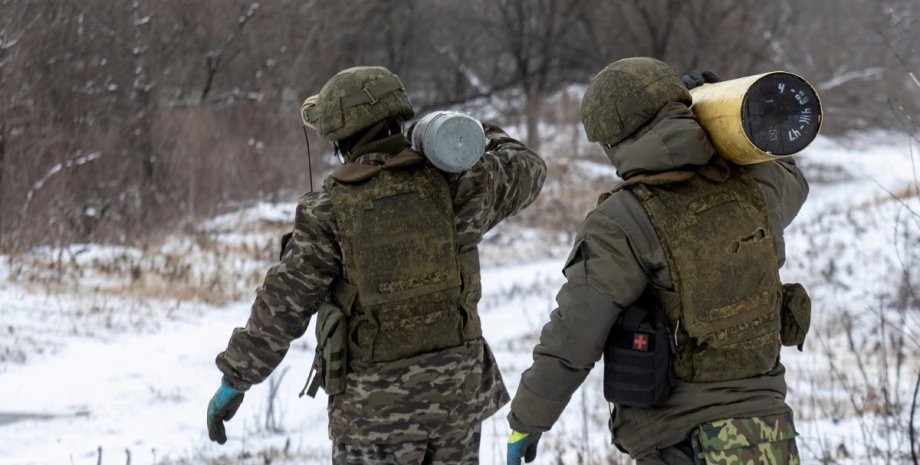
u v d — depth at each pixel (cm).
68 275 2234
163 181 3628
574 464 988
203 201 3747
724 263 449
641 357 449
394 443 530
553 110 6756
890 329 1820
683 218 449
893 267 2209
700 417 446
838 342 1802
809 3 7650
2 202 2686
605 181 5394
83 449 1058
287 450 1061
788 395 1310
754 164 485
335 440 548
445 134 521
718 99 452
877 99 6956
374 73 551
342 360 528
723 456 436
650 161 456
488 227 573
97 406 1272
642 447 463
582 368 459
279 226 3584
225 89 4716
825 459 869
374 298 524
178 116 3916
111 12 3475
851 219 2833
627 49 7012
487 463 998
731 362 451
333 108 543
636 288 451
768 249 462
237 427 1216
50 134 2995
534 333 2056
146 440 1116
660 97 461
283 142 4628
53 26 3042
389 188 532
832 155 6500
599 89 473
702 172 459
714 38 6706
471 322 553
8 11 2828
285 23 5028
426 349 534
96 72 3353
